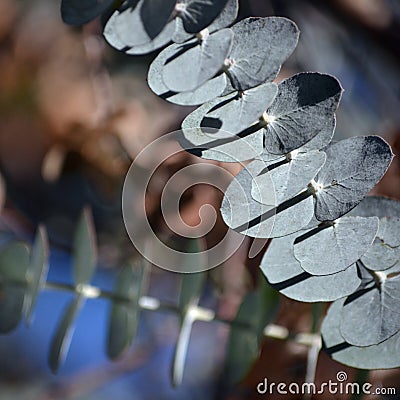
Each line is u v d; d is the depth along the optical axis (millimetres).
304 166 554
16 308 754
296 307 833
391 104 1087
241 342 734
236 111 548
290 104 554
